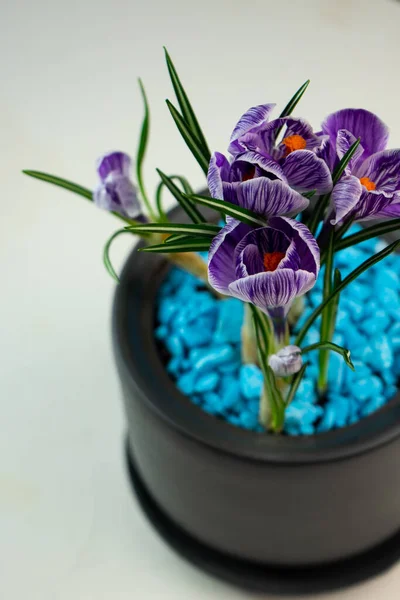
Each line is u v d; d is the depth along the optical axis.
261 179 0.44
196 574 0.70
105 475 0.76
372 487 0.57
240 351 0.62
